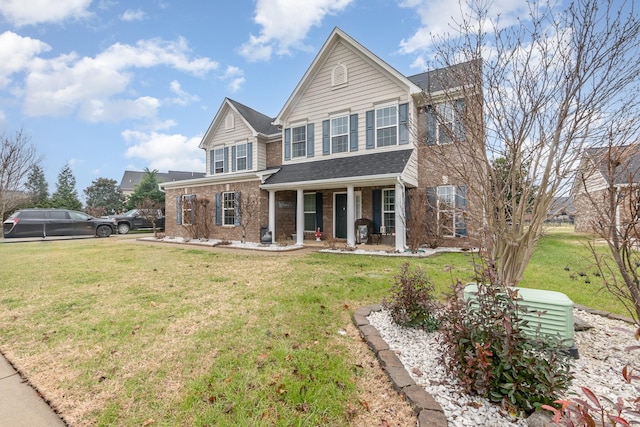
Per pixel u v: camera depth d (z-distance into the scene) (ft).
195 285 18.99
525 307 7.75
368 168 34.17
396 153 35.83
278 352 10.04
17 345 10.86
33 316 13.67
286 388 8.13
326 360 9.57
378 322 12.57
